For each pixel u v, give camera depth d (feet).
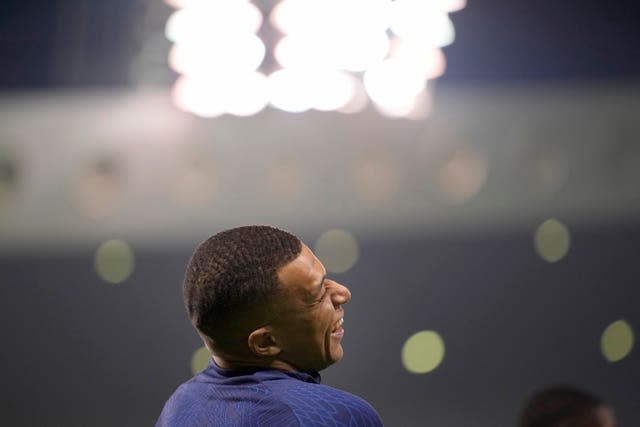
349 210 69.41
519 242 77.77
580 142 69.15
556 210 70.69
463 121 68.33
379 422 15.92
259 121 67.10
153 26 63.26
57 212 68.23
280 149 67.72
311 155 68.08
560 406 25.75
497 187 69.62
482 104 68.44
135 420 76.33
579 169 69.41
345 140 67.87
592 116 68.74
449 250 78.38
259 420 15.72
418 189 69.26
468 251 78.33
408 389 78.84
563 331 79.15
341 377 78.84
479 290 78.79
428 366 77.51
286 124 67.15
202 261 16.62
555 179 69.62
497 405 77.66
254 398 16.08
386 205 69.51
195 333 77.51
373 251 77.97
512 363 79.41
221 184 68.18
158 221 68.95
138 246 70.90
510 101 68.49
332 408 15.56
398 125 67.82
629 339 77.05
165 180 67.92
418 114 67.67
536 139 68.74
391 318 79.00
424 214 69.97
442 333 79.25
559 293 78.79
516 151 69.00
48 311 76.59
